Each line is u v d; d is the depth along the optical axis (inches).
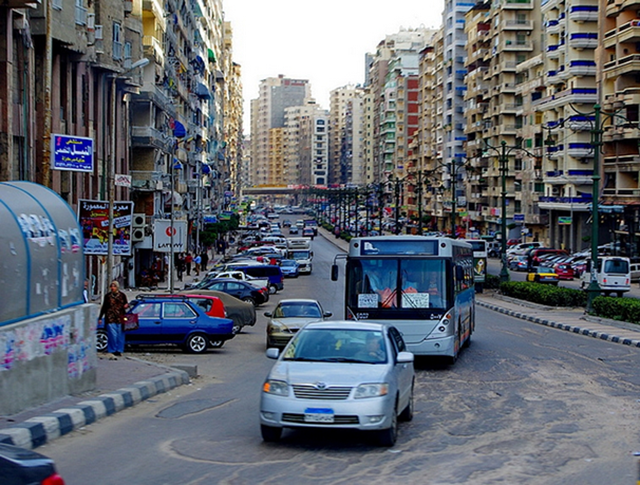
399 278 761.0
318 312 981.8
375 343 469.1
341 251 3912.4
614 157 2637.8
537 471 380.5
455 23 4515.3
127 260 1941.4
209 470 378.0
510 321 1348.4
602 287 1692.9
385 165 6535.4
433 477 368.2
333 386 419.8
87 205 1011.3
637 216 2524.6
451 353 753.0
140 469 377.4
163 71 2304.4
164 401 578.6
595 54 2770.7
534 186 3348.9
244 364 820.6
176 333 907.4
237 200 7204.7
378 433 427.2
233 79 6599.4
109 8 1553.9
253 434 461.4
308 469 382.3
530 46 3597.4
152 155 2086.6
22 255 470.0
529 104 3393.2
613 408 553.3
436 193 4803.2
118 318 781.3
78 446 424.2
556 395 608.7
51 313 510.3
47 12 844.0
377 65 7229.3
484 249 1987.0
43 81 1241.4
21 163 1151.6
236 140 7214.6
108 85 1676.9
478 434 466.6
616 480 366.3
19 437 405.7
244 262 2095.2
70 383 530.6
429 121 5167.3
